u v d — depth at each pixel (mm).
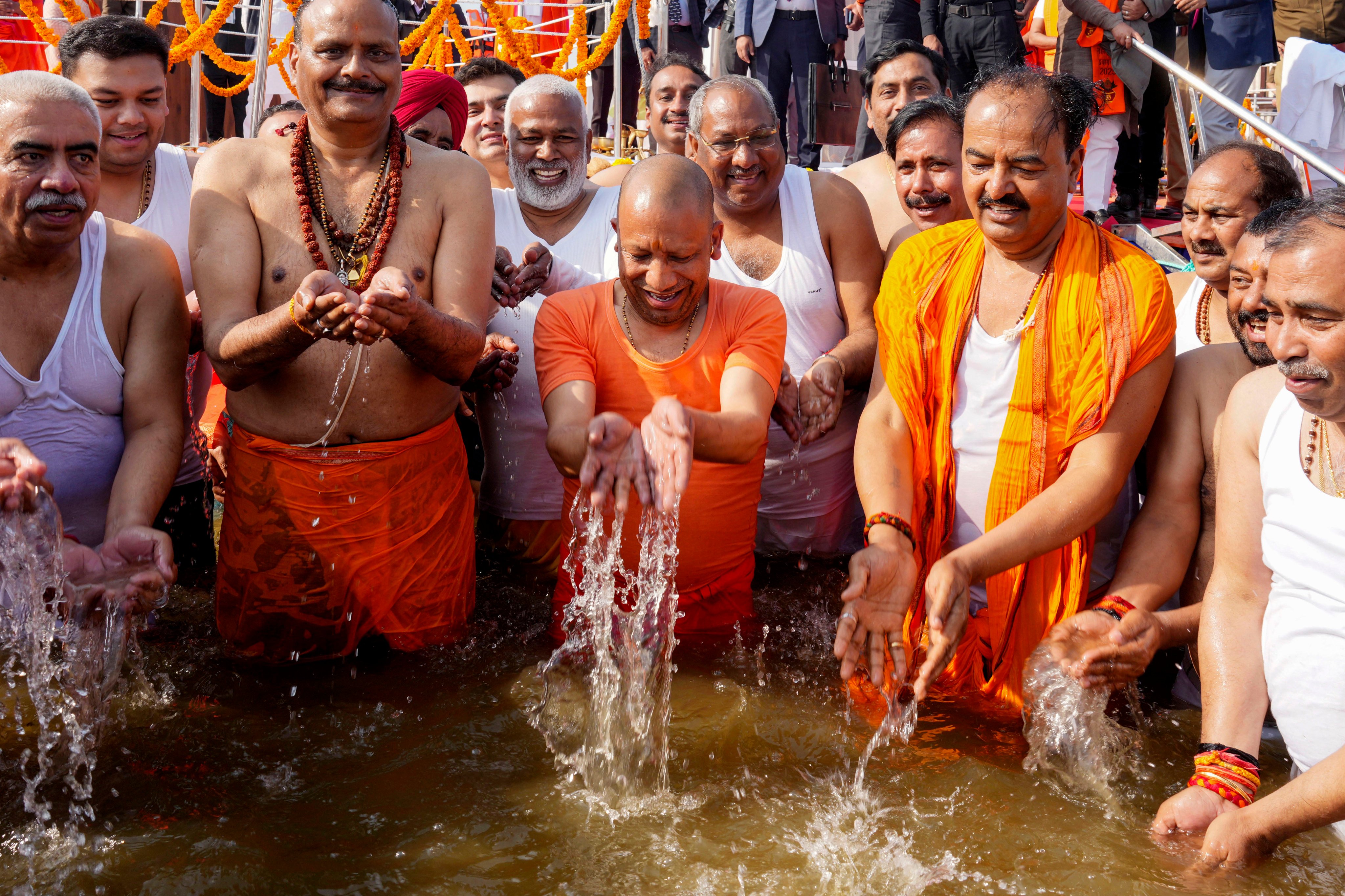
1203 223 3303
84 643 2908
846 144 6969
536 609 3758
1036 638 3211
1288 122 7223
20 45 8586
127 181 3969
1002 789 2703
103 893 2225
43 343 3164
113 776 2676
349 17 3104
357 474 3291
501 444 4102
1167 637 2977
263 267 3246
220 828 2459
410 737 2895
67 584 2875
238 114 9367
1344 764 2305
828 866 2365
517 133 4121
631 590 3352
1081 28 6746
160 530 3645
